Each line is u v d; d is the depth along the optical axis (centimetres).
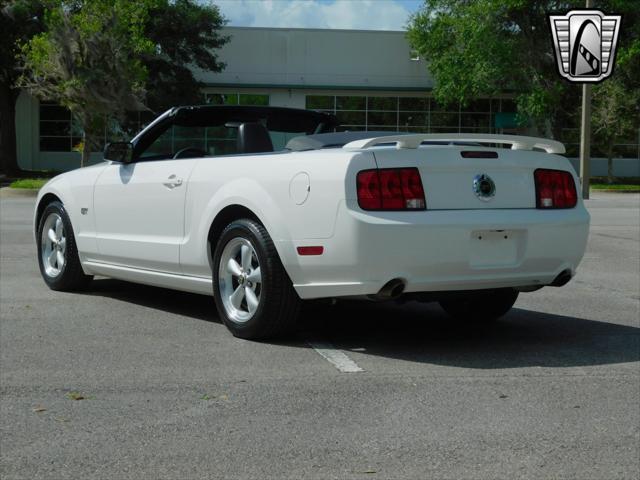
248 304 578
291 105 4572
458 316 664
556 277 575
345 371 504
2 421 407
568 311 718
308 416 416
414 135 530
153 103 4128
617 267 1019
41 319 654
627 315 700
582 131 2781
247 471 344
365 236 509
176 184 640
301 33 4494
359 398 448
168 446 373
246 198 570
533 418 416
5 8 3703
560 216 566
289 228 542
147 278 685
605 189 3616
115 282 846
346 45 4516
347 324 651
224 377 488
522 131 4653
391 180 517
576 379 491
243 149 655
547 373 504
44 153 4538
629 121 3675
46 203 808
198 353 546
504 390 466
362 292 521
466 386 473
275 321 565
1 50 3806
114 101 3023
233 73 4488
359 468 347
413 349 566
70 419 410
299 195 538
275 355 543
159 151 711
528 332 629
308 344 576
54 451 367
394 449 370
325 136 636
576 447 375
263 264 558
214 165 614
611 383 482
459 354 552
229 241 586
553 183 573
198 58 4238
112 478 337
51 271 791
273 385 472
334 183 519
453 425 404
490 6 3741
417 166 523
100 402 438
